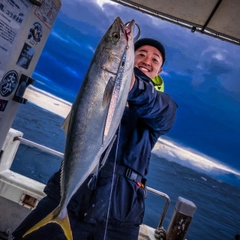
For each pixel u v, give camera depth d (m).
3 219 2.52
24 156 17.45
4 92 1.58
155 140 1.88
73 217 1.62
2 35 1.37
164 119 1.64
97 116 1.09
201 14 2.73
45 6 1.68
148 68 1.98
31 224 1.67
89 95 1.10
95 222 1.56
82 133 1.11
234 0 2.38
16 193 2.50
